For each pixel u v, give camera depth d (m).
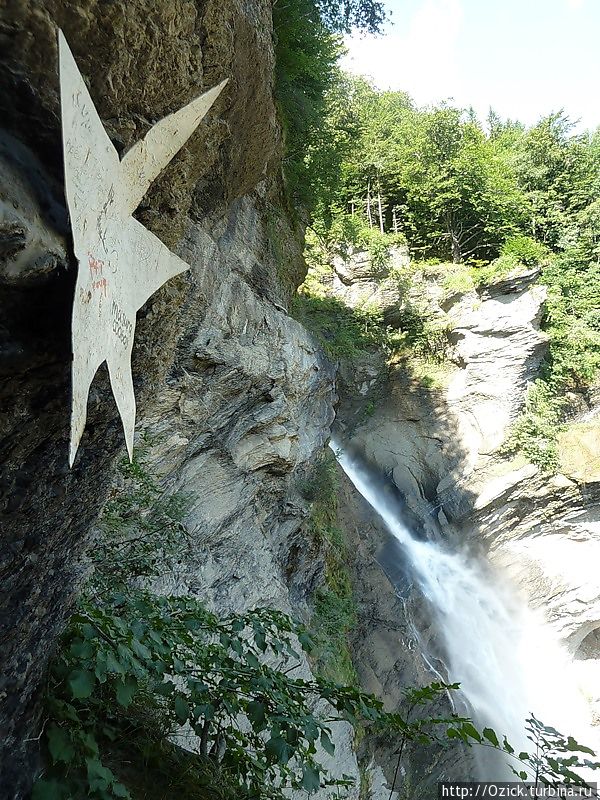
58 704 2.68
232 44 3.35
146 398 3.49
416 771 14.18
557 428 23.91
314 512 13.40
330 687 3.15
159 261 2.36
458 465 23.56
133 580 5.58
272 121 7.20
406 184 29.44
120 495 5.14
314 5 12.47
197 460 8.23
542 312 24.73
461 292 24.88
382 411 25.03
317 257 26.14
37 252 1.67
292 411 10.91
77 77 1.46
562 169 32.47
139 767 3.14
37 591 2.45
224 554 8.66
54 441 2.21
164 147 2.10
